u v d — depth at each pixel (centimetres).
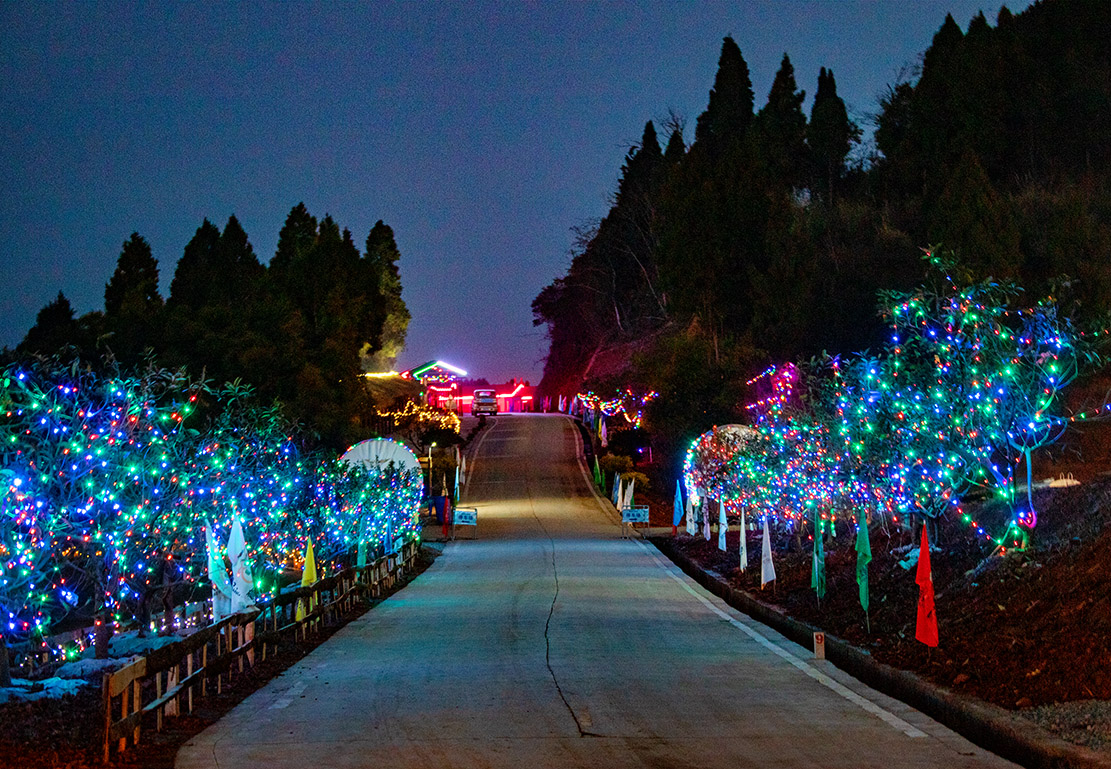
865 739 876
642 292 9444
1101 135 5628
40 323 3741
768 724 935
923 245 5016
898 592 1564
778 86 8356
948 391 1769
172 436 1678
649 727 923
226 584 1345
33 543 1284
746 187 6550
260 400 3809
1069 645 1011
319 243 7906
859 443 2022
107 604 1424
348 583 1947
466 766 788
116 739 827
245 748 855
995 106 5812
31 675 1291
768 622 1747
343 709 1012
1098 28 6119
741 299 6381
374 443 3272
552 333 11769
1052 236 4225
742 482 2952
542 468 6562
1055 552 1313
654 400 5878
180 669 1175
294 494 2206
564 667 1253
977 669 1025
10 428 1391
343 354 4797
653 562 3012
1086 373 2239
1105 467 2095
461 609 1917
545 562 3020
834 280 4947
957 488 1783
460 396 10781
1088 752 738
